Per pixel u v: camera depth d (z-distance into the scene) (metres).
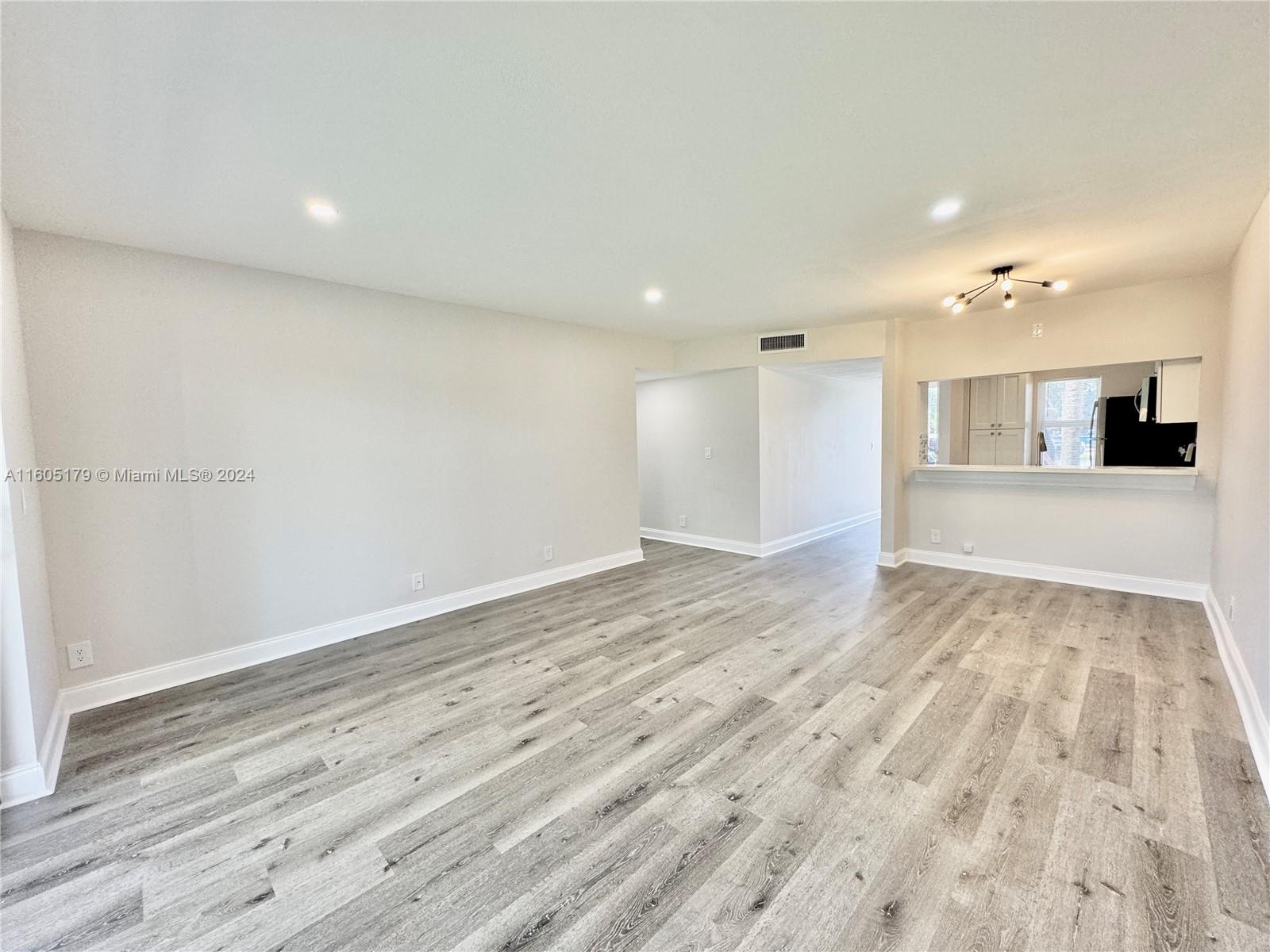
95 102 1.60
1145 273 3.64
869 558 5.70
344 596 3.62
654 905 1.54
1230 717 2.42
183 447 2.99
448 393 4.12
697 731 2.43
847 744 2.29
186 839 1.83
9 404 2.08
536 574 4.77
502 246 2.90
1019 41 1.43
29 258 2.55
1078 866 1.64
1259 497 2.45
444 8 1.27
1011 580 4.68
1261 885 1.55
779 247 2.97
